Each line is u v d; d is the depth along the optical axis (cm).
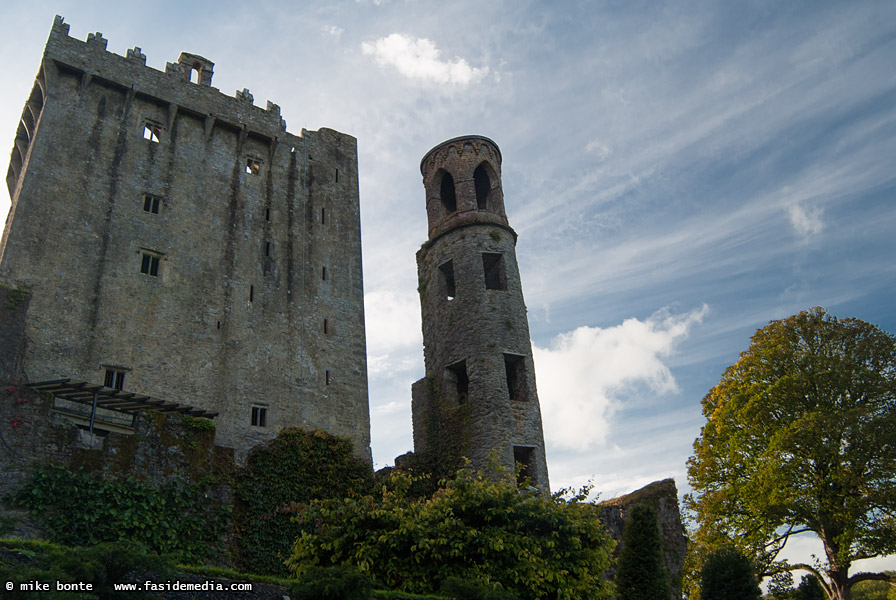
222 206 3925
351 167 4653
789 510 3525
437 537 2050
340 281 4197
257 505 2747
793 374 3825
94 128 3638
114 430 2988
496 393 3666
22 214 3247
